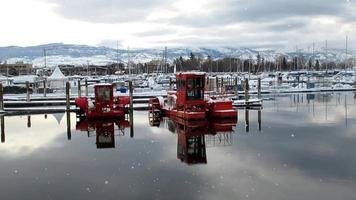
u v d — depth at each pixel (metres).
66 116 42.84
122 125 36.50
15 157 23.95
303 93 72.12
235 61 188.50
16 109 46.19
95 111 39.53
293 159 22.16
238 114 42.81
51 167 21.42
